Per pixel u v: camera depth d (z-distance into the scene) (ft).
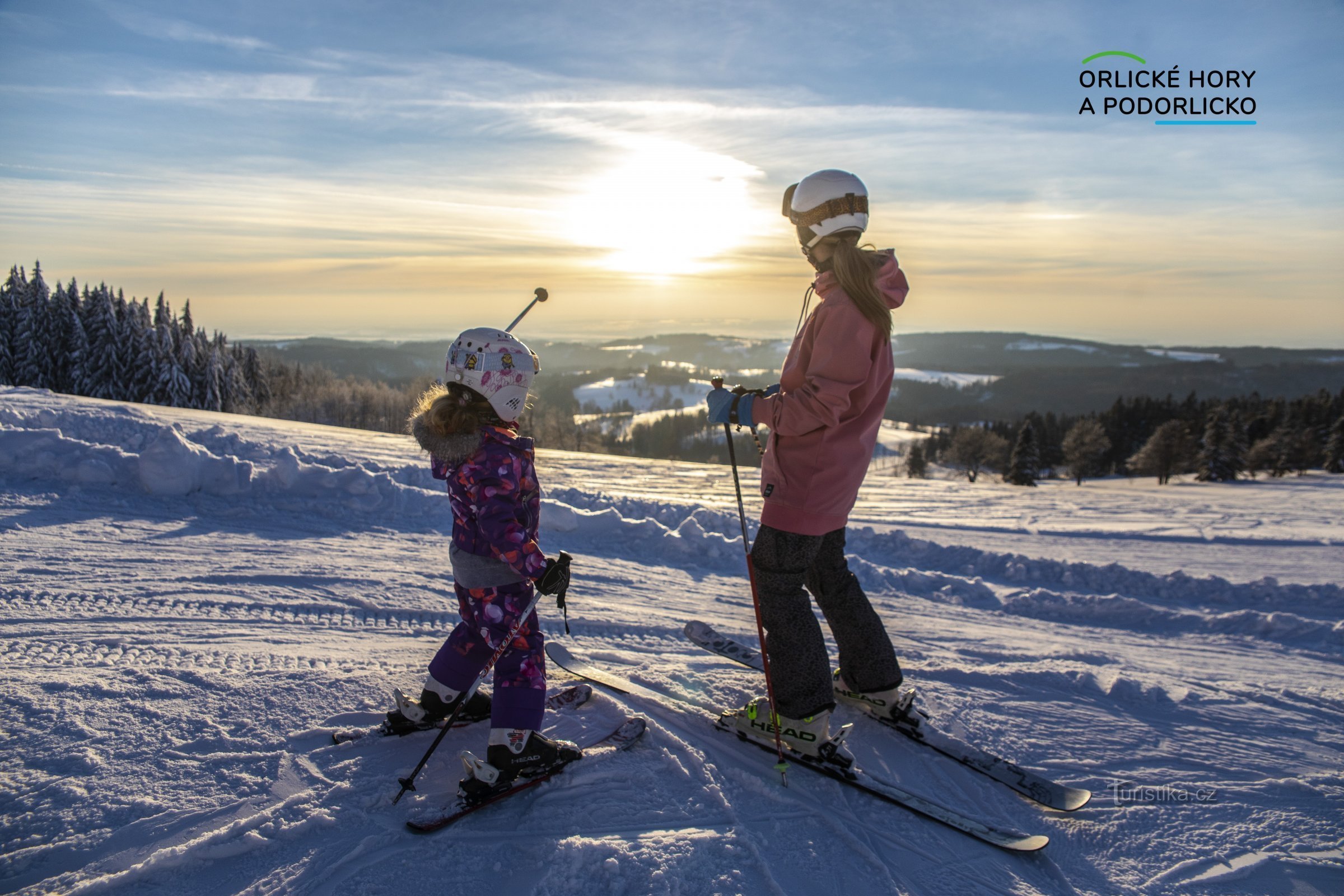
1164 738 9.14
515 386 6.66
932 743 8.29
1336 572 27.32
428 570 14.60
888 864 6.33
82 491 17.12
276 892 5.41
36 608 10.62
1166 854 6.74
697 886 5.75
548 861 5.88
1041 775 8.10
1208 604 18.07
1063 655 12.67
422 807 6.55
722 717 8.31
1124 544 33.17
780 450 7.50
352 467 21.91
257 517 17.34
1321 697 10.70
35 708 7.47
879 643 8.39
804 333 7.44
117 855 5.67
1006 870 6.41
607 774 7.22
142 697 7.95
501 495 6.45
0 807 6.05
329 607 12.08
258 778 6.72
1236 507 56.39
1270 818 7.36
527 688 6.92
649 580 16.14
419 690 8.69
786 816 6.87
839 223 7.02
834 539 8.25
